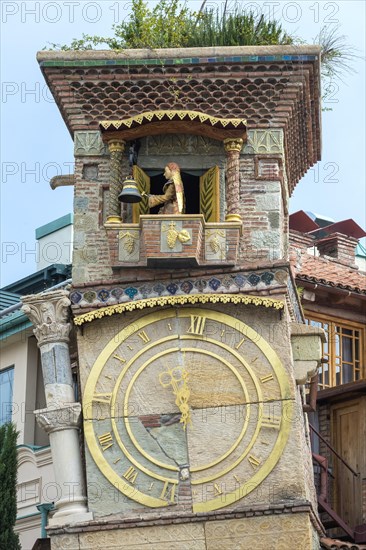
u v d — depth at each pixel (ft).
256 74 98.37
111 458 93.76
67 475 94.12
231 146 97.09
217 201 97.09
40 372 117.29
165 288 95.55
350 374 121.08
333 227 140.05
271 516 91.50
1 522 100.73
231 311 95.20
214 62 97.96
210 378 94.32
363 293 120.98
